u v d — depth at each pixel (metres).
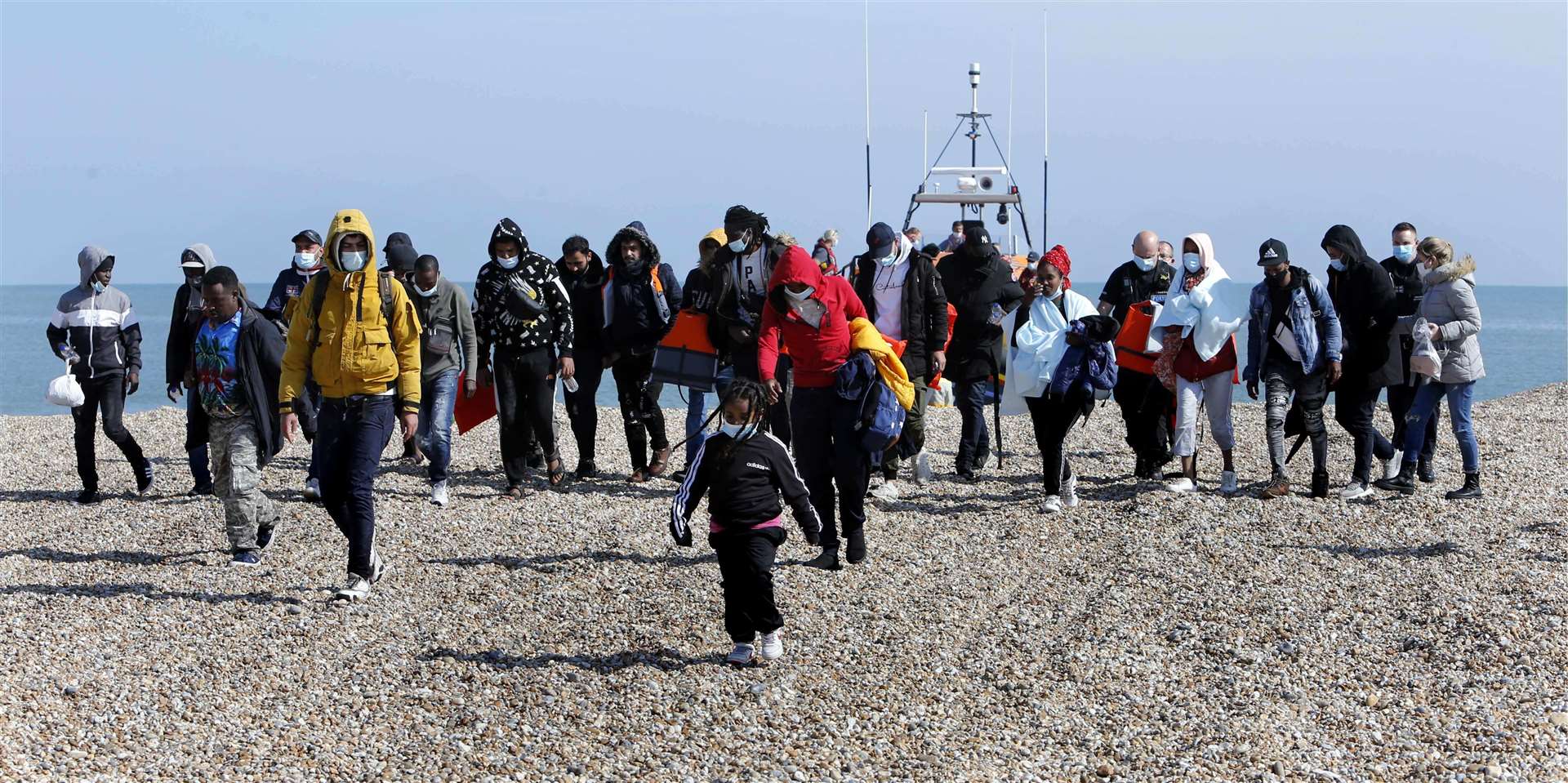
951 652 7.39
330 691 6.82
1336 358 10.56
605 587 8.68
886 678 6.97
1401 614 7.82
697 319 11.51
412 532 10.15
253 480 9.08
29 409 34.34
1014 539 10.02
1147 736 6.14
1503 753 5.77
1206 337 10.92
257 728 6.30
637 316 11.79
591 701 6.64
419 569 9.12
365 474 8.27
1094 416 17.16
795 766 5.80
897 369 8.91
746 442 7.07
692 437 12.02
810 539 7.19
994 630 7.81
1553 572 8.54
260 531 9.43
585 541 9.89
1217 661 7.18
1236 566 8.99
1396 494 11.09
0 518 10.87
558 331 11.39
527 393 11.40
